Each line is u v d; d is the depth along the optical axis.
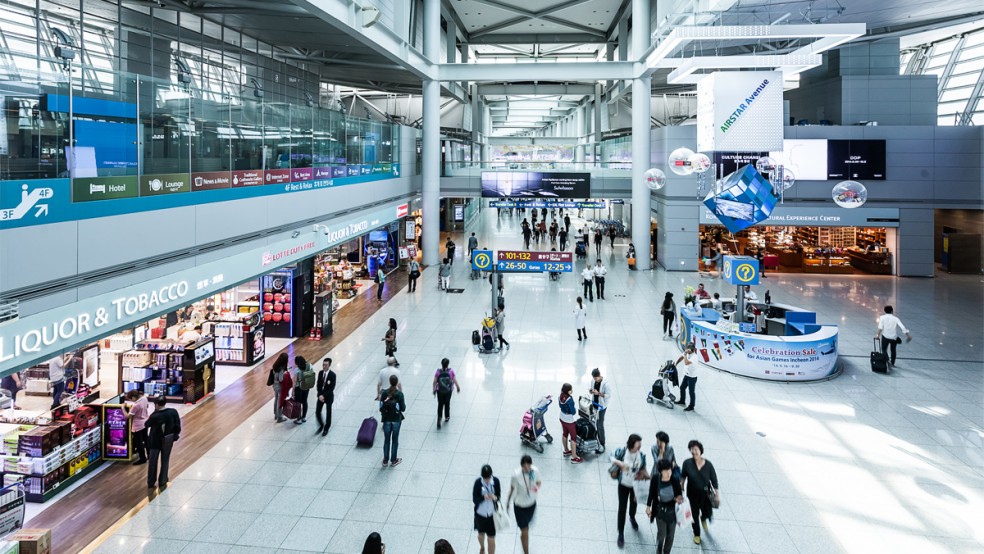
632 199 28.36
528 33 40.06
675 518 6.55
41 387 10.96
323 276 19.80
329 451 9.56
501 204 30.61
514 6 32.91
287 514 7.71
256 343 14.20
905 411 11.13
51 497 8.13
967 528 7.32
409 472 8.84
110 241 8.02
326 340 16.19
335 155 17.64
